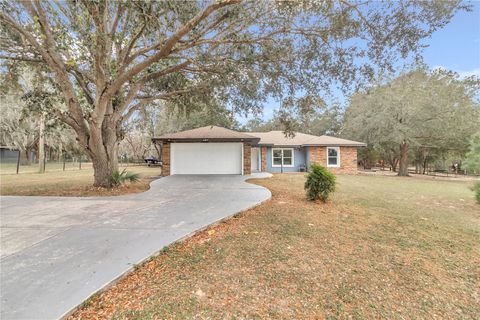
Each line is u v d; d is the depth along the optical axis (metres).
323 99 7.58
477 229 4.80
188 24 5.13
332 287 2.73
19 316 2.12
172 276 2.90
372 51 6.02
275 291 2.62
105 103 7.95
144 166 27.47
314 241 4.04
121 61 7.50
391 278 2.96
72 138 23.03
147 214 5.38
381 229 4.72
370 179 14.73
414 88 17.19
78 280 2.69
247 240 4.04
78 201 6.79
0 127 20.30
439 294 2.67
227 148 14.40
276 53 6.51
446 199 8.12
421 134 18.06
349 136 22.78
